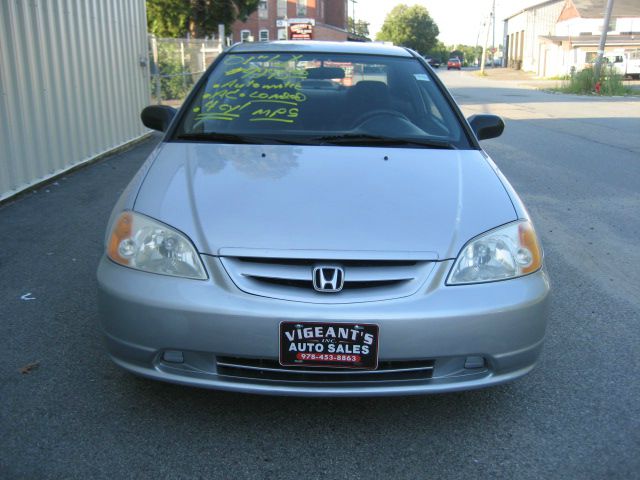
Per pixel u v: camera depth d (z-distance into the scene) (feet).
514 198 9.64
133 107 33.86
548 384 10.41
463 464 8.30
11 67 20.81
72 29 25.68
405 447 8.63
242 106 11.99
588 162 31.27
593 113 58.13
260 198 8.96
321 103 12.14
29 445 8.40
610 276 15.71
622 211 21.98
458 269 8.32
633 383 10.50
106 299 8.51
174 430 8.83
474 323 8.12
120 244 8.70
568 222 20.53
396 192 9.27
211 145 10.78
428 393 8.30
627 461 8.42
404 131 11.58
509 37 249.34
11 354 10.89
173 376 8.32
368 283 8.12
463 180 9.82
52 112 23.93
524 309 8.39
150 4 90.48
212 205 8.84
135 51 34.12
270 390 8.15
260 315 7.89
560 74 150.82
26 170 21.95
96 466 8.04
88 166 27.35
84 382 10.02
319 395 8.15
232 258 8.21
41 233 17.74
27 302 13.09
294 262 8.13
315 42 14.24
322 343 7.95
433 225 8.63
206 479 7.88
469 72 205.36
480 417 9.37
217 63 13.29
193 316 7.99
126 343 8.39
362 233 8.38
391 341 7.95
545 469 8.23
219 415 9.21
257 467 8.13
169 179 9.60
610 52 139.85
